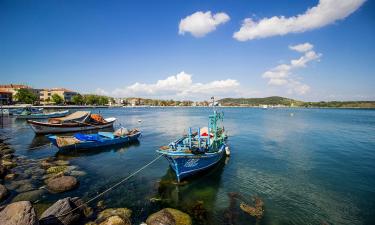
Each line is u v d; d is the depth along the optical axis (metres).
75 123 42.91
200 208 14.00
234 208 14.07
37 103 129.25
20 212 9.16
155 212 13.35
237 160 25.33
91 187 16.84
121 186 17.19
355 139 40.50
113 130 49.19
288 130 52.97
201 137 24.72
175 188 16.92
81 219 12.21
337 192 16.77
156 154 27.67
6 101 118.56
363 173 21.14
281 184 18.17
